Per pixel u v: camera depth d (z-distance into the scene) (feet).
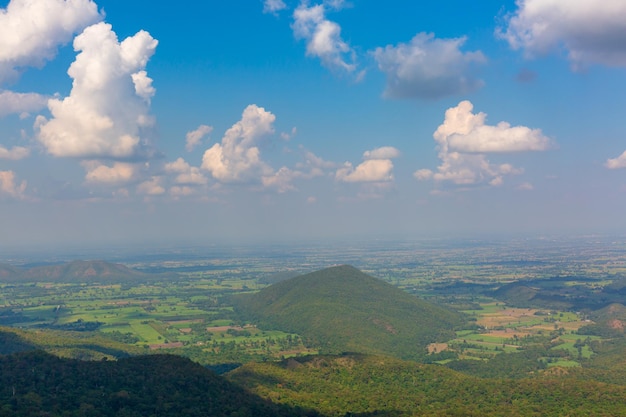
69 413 593.42
